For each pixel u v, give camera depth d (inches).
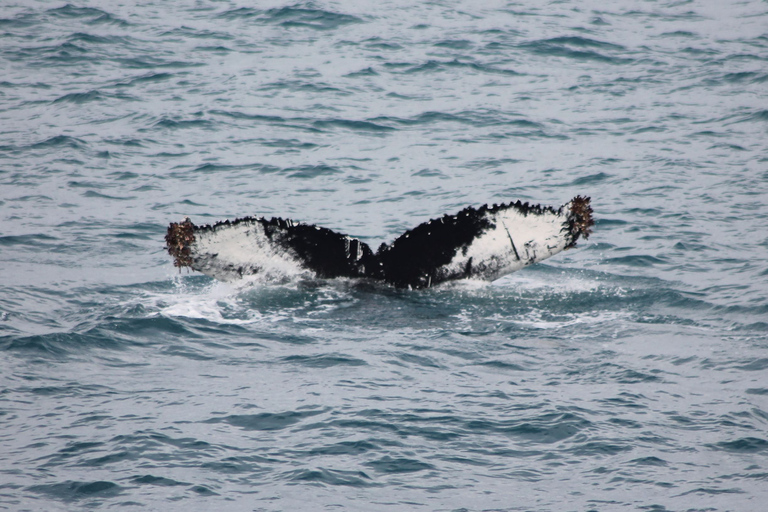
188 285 1742.1
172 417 1184.2
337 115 3408.0
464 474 1051.3
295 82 3900.1
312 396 1254.9
